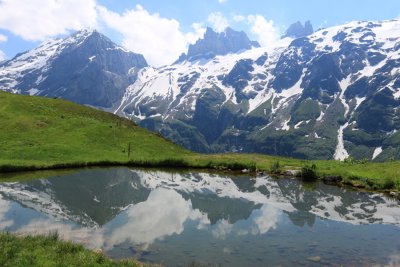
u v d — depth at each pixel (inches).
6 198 1662.2
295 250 1112.8
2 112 3548.2
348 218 1534.2
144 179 2384.4
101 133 3567.9
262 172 2763.3
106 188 2020.2
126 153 3193.9
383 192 2116.1
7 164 2383.1
